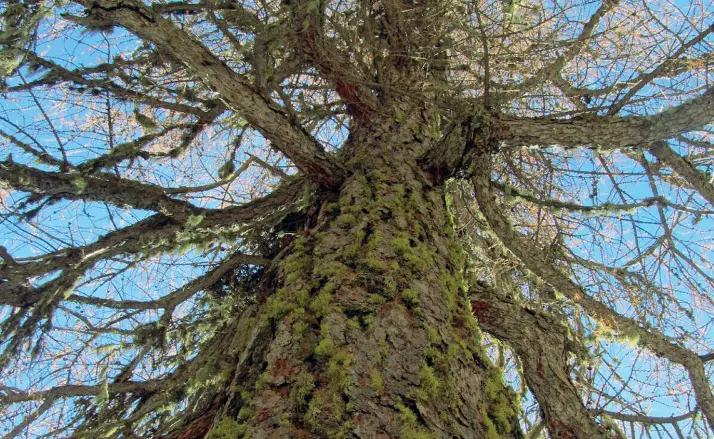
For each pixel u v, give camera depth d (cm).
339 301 215
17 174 263
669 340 345
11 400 238
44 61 299
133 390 283
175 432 206
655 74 296
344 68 353
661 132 299
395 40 389
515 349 339
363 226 258
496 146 308
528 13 365
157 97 390
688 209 345
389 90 339
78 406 309
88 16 242
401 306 218
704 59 315
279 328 210
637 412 361
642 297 353
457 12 377
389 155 319
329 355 192
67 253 281
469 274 330
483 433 193
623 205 354
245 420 178
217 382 242
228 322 338
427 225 275
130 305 290
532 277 397
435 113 392
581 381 368
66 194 288
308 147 290
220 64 261
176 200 313
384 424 172
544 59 379
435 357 205
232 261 320
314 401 176
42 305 265
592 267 370
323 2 301
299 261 248
